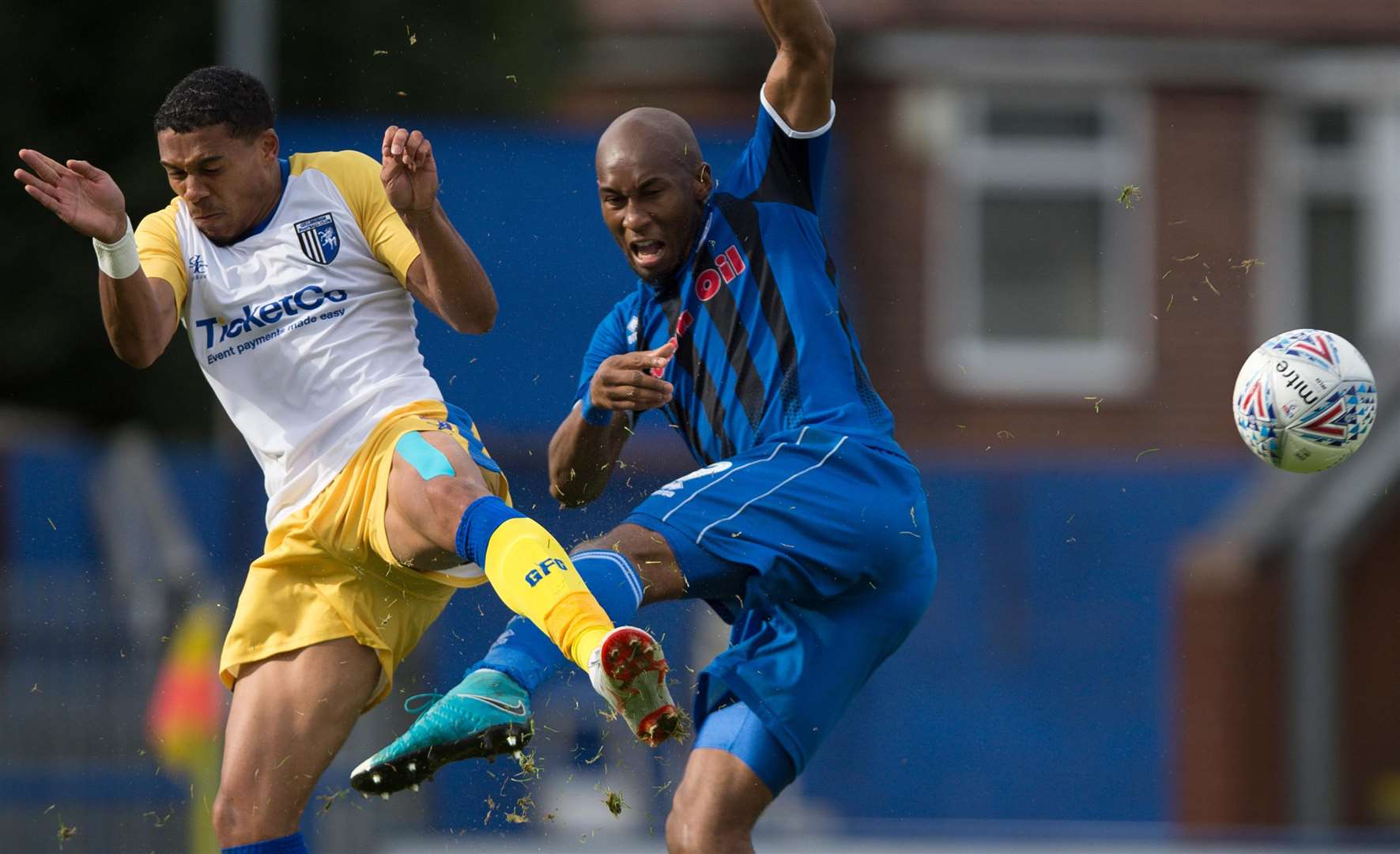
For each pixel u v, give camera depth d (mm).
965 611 49656
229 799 18719
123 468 41719
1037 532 49938
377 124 47625
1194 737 49344
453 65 62750
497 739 17141
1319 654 49250
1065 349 71250
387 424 18641
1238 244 71938
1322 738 49219
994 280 71125
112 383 62062
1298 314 72125
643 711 15805
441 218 18047
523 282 45906
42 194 17266
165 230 18875
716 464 19047
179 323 19250
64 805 36281
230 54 48906
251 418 19000
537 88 65562
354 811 35219
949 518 50000
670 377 19812
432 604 19516
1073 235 71625
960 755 49250
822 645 19266
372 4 61344
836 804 48906
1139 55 71375
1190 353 71125
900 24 71000
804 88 19469
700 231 19500
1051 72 71125
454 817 43562
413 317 19672
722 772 19594
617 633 15383
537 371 45969
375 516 18266
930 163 70750
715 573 18500
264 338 18750
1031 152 71500
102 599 37781
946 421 70375
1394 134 72500
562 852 36188
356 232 19016
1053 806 49094
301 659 18891
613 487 49125
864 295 70438
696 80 71062
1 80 59844
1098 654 49562
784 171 19781
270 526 19094
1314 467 19703
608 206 19328
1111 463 51719
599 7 70188
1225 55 71750
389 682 19438
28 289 60406
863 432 19031
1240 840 38125
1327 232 72688
